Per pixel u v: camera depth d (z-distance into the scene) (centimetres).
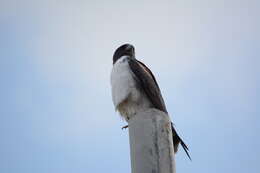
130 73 1330
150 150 882
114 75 1345
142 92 1317
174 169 884
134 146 903
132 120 930
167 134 907
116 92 1323
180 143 1192
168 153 890
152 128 900
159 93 1331
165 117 922
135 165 887
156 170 865
